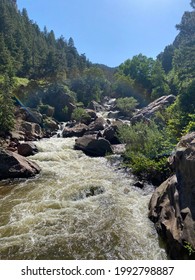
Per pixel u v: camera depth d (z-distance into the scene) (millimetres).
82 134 32531
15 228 10758
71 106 48875
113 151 23406
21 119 34531
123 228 10719
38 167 18594
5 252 9250
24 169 17281
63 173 18078
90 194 14453
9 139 27094
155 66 71312
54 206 12711
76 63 96125
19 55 63531
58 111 49156
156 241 9883
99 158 22203
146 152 18391
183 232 8562
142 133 20156
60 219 11430
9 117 28359
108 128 28422
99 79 78688
